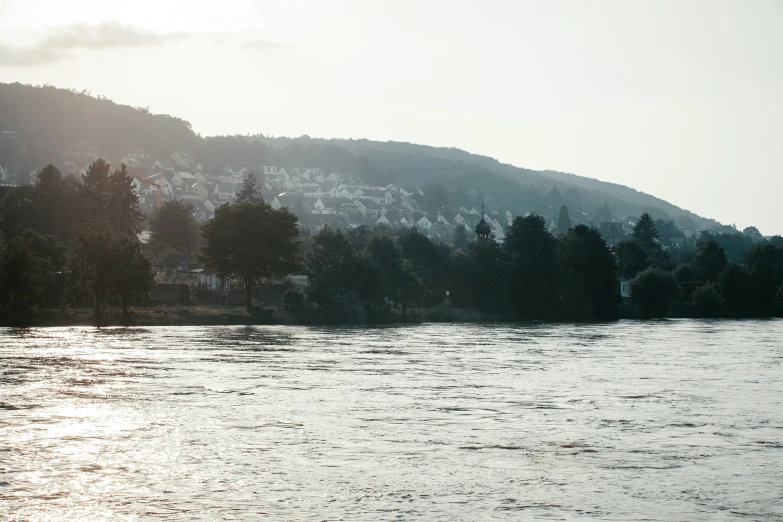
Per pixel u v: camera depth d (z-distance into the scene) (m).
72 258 135.38
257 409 49.34
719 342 116.19
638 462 37.03
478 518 29.00
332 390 58.28
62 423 43.94
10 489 31.67
